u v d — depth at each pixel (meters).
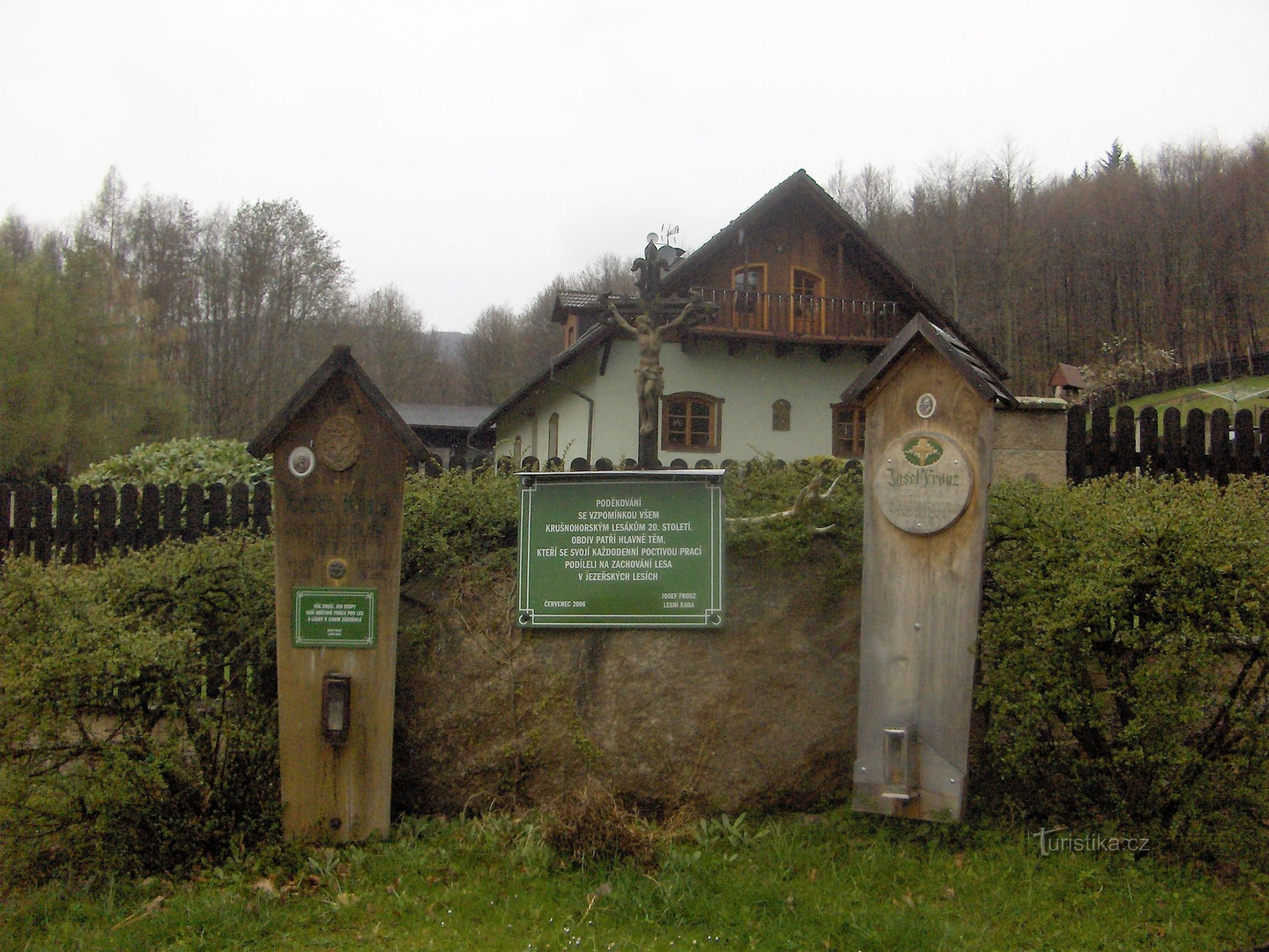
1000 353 45.31
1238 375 36.84
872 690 4.99
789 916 4.16
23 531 8.49
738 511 5.75
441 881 4.53
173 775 4.78
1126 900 4.21
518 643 5.42
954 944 3.89
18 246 45.00
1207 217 44.56
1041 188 49.78
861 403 5.17
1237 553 4.29
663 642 5.36
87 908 4.34
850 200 51.41
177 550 5.91
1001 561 5.03
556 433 24.77
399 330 56.09
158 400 32.97
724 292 20.66
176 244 44.59
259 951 3.98
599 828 4.62
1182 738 4.44
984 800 4.98
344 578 5.03
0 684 4.39
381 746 4.97
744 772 5.17
